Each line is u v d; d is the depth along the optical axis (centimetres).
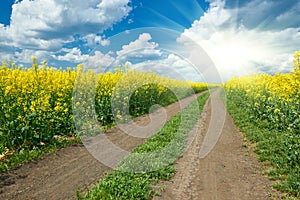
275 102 1295
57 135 1069
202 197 606
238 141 1129
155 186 651
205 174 745
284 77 1296
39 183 657
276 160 815
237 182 696
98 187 594
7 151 857
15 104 905
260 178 725
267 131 1138
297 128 1050
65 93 1212
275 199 603
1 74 1149
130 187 614
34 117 907
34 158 822
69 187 636
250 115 1525
